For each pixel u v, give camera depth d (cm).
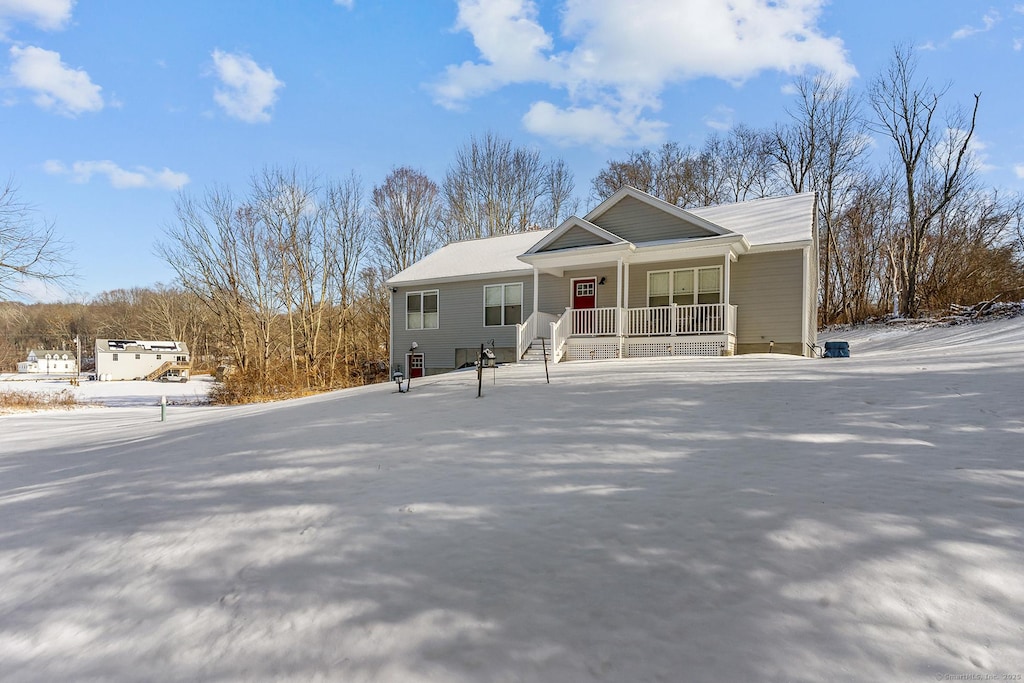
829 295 3173
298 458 523
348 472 450
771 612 210
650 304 1590
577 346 1545
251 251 2880
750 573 238
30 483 570
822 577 231
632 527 293
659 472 386
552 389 833
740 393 670
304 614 233
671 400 656
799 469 371
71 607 262
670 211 1510
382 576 260
